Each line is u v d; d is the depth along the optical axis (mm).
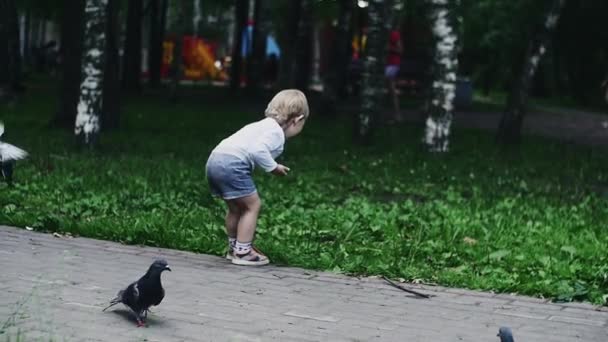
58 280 7145
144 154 16250
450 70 17734
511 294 7484
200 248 8688
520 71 21016
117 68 20344
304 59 30969
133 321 6043
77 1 19656
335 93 26828
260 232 9492
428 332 6215
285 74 31094
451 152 18594
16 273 7316
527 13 36062
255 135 8047
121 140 18234
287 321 6320
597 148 21812
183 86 45594
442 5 17578
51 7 33125
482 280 7703
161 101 32125
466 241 9375
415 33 41531
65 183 12086
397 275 7953
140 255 8352
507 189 13797
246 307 6652
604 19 38688
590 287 7527
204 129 22031
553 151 20188
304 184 13438
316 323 6309
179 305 6590
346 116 27859
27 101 28016
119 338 5645
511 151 19594
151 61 42188
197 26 57594
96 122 16078
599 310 7023
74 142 16328
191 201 11250
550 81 49406
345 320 6430
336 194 12758
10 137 17625
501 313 6832
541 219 10922
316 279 7746
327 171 15188
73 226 9219
